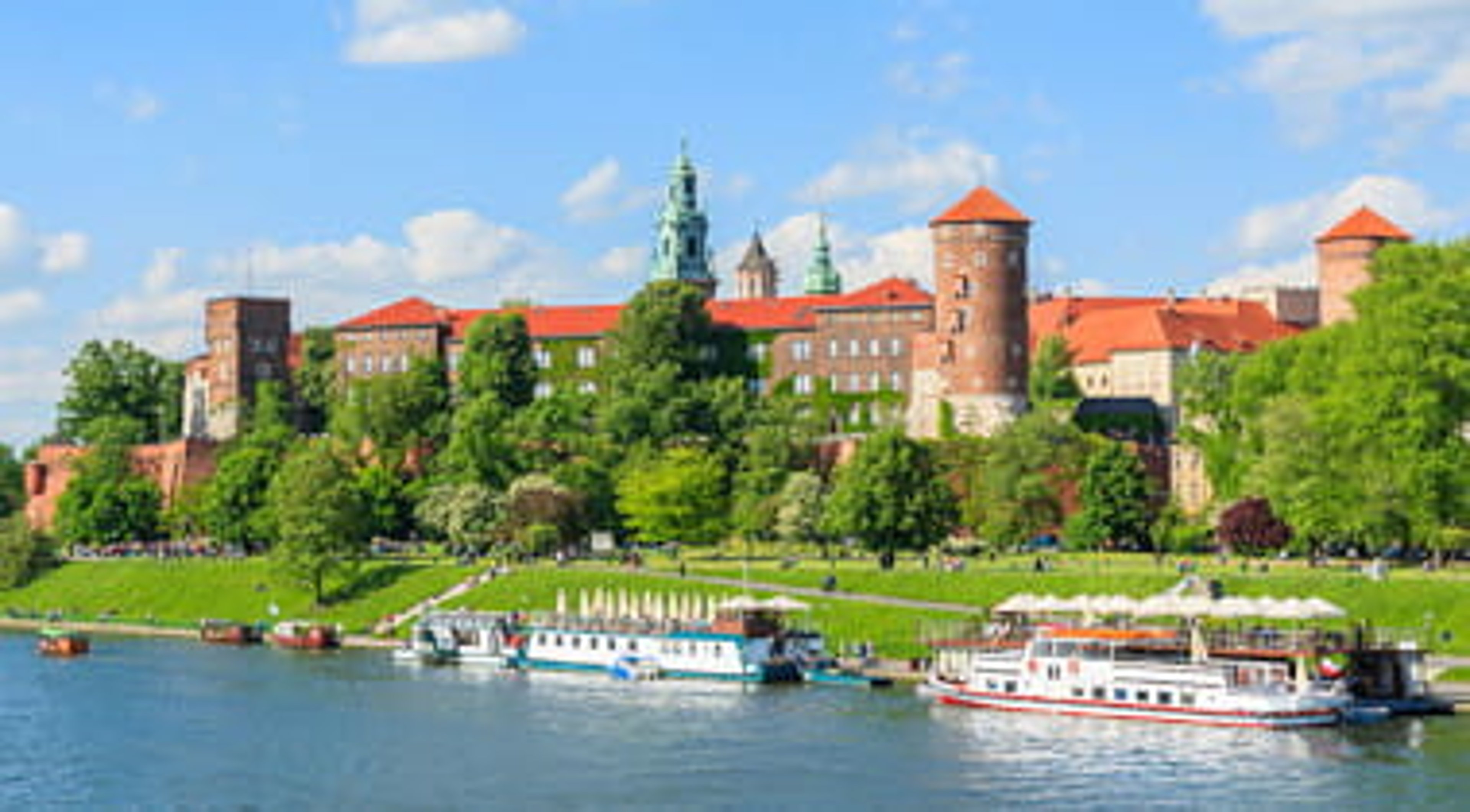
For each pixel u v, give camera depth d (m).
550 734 129.00
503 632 171.25
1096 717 130.75
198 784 115.44
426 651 175.88
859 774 113.25
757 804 106.75
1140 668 129.38
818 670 152.75
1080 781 110.19
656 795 109.44
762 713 135.88
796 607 154.38
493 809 107.31
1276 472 171.25
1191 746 119.12
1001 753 118.31
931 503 187.12
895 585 171.50
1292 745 118.69
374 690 153.38
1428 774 109.88
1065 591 160.75
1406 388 160.50
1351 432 162.38
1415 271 169.00
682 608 175.25
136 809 109.12
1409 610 145.62
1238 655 130.12
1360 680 130.50
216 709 143.00
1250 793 106.19
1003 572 169.88
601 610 169.50
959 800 106.44
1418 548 184.50
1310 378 186.88
